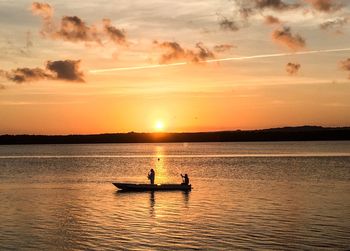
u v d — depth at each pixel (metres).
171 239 34.84
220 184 74.56
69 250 32.34
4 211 48.12
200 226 39.28
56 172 107.31
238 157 180.25
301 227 38.38
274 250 31.58
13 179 88.06
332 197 56.66
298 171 101.19
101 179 88.44
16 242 34.59
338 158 160.38
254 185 72.38
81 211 47.91
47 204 53.09
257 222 40.66
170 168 120.12
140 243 33.81
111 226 39.78
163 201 54.91
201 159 168.62
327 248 31.97
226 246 32.69
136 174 101.62
